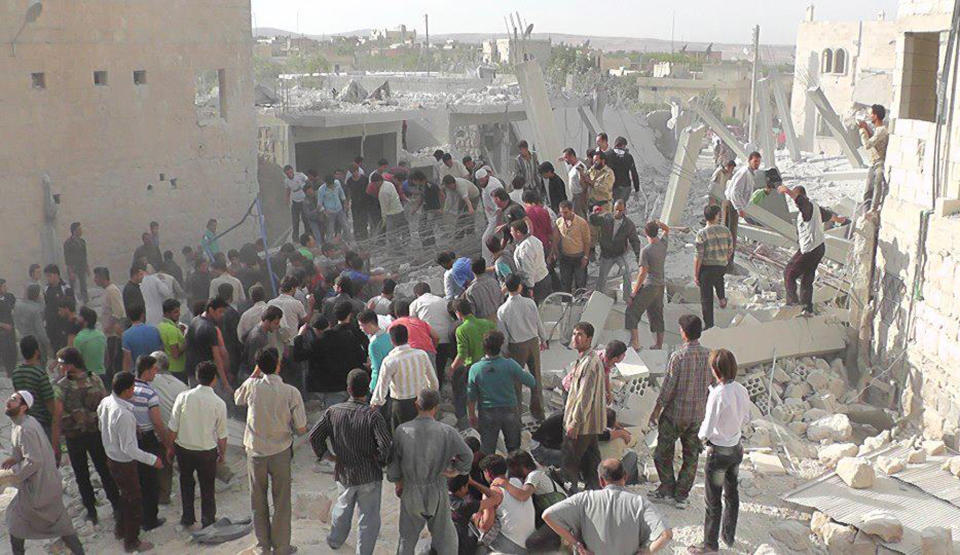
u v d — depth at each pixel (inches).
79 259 626.2
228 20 794.8
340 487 328.8
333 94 1317.7
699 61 4675.2
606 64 5064.0
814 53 2482.8
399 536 329.7
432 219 675.4
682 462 394.9
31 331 503.5
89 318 431.8
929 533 335.6
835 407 475.8
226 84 802.8
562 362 469.7
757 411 459.5
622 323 518.3
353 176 721.6
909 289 467.5
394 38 5300.2
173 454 357.4
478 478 337.4
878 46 2331.4
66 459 417.1
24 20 627.8
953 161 436.1
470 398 368.2
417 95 1405.0
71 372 351.6
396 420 352.5
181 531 355.9
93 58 681.6
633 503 267.6
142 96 724.7
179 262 772.6
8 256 639.1
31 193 649.6
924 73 497.4
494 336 365.4
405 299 422.6
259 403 321.7
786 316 518.3
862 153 1269.7
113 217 713.0
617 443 380.8
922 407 450.3
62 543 351.6
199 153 781.9
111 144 703.7
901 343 476.4
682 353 349.1
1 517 373.7
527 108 809.5
